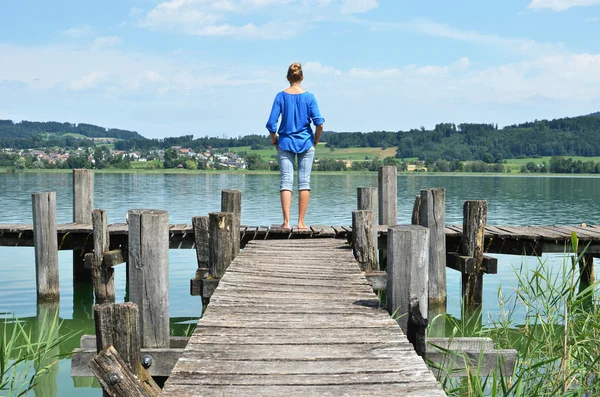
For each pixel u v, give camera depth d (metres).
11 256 13.96
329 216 22.33
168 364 4.95
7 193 37.53
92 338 5.06
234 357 3.90
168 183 58.34
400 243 5.02
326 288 5.83
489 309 8.73
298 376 3.58
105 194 38.00
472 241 8.73
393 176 10.67
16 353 6.68
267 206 27.70
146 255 5.15
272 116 8.66
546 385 4.39
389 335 4.38
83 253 11.06
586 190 50.16
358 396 3.30
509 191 47.25
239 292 5.66
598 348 4.73
